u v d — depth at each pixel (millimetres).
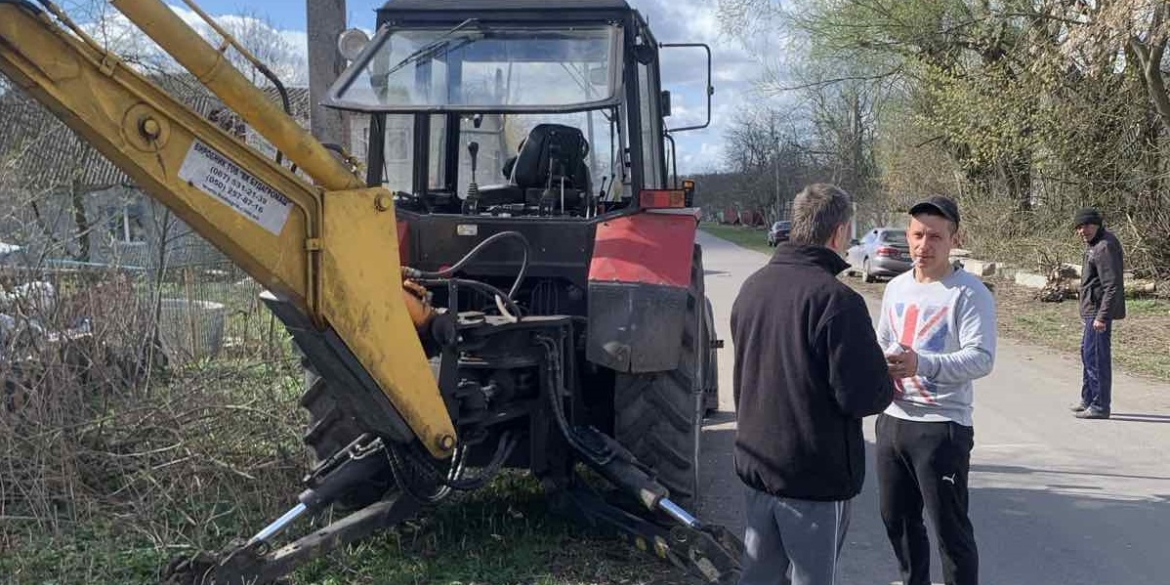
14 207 5754
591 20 4695
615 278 4324
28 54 2688
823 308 3000
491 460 4266
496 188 5387
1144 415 8164
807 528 3086
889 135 26297
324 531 3969
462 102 4555
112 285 5723
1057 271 17125
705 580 3990
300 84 13500
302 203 3172
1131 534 5152
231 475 5012
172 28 2852
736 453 3256
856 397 2949
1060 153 17344
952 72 18531
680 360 4496
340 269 3262
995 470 6422
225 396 5590
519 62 4582
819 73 21953
